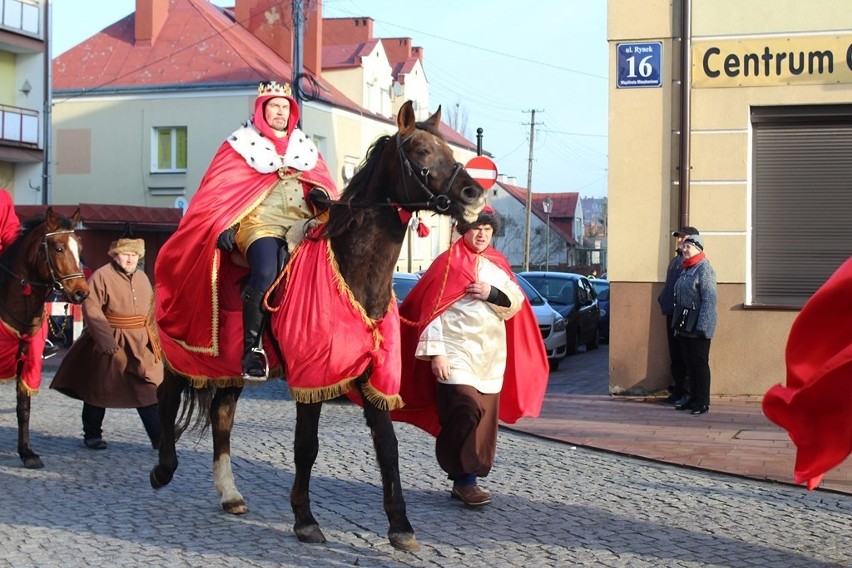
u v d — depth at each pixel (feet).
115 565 18.80
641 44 42.55
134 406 30.12
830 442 18.70
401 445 31.83
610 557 19.58
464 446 23.11
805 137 41.78
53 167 121.80
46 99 103.19
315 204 20.21
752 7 41.47
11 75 101.86
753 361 41.81
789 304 41.91
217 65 119.24
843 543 20.75
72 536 20.81
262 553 19.67
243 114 116.47
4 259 28.27
